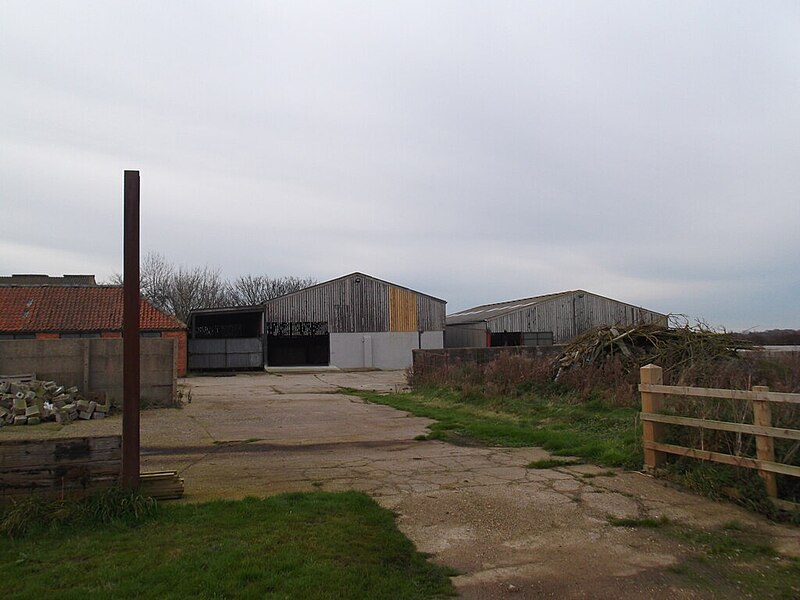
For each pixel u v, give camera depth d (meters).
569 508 6.62
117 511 5.66
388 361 45.34
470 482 7.78
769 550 5.36
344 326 44.62
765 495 6.36
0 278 48.38
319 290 44.25
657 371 7.99
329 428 12.84
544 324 47.84
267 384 28.02
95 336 33.06
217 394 22.23
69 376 15.95
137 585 4.28
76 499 5.73
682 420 7.44
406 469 8.59
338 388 25.22
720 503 6.72
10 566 4.62
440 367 21.27
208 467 8.84
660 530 5.93
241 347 41.00
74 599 4.07
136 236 5.96
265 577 4.46
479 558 5.23
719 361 12.84
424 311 46.66
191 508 6.12
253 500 6.49
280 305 43.22
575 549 5.44
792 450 6.30
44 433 12.32
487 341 46.31
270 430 12.60
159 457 9.68
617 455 8.72
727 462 6.86
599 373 14.91
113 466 5.92
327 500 6.58
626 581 4.76
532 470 8.44
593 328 17.72
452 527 6.02
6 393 14.34
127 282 5.96
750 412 6.93
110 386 16.11
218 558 4.74
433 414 14.68
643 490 7.28
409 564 5.06
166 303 64.81
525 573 4.91
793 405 6.80
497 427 11.85
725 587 4.63
